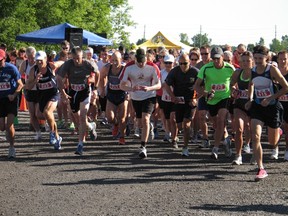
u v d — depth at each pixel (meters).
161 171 9.06
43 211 6.59
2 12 34.22
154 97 10.43
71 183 8.09
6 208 6.71
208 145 11.77
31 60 12.42
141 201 7.06
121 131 12.04
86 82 10.54
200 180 8.40
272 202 7.02
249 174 8.88
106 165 9.53
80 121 10.55
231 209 6.68
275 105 8.74
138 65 10.26
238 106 9.55
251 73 8.55
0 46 18.14
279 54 9.87
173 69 10.48
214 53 9.79
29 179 8.35
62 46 12.85
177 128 11.71
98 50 23.12
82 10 40.62
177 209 6.67
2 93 9.92
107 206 6.81
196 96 10.41
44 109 11.11
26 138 12.84
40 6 37.09
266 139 13.45
